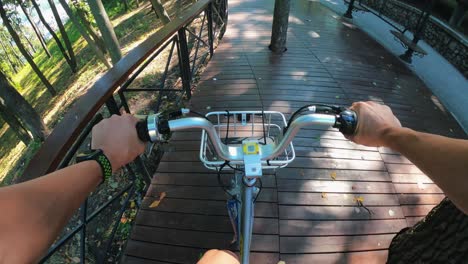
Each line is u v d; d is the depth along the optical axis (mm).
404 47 4996
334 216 1893
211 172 2172
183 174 2172
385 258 1688
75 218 2805
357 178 2176
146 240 1765
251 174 764
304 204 1959
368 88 3562
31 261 358
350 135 681
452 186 407
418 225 1324
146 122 660
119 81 1612
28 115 6254
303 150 2395
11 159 9328
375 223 1867
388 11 6738
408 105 3371
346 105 3139
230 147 847
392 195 2066
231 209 1119
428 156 452
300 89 3348
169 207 1946
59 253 2500
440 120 3207
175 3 11430
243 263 952
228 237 1764
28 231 366
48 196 405
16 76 18750
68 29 18328
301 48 4500
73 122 1197
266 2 7152
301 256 1681
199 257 1678
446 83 4090
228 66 3828
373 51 4688
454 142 449
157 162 2801
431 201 2041
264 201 1967
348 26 5785
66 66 12773
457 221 1044
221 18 4805
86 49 12891
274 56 4160
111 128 608
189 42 5402
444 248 1115
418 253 1288
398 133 552
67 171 464
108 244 1767
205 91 3252
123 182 2785
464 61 4453
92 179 490
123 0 14102
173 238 1771
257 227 1814
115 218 2506
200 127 741
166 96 3789
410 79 3980
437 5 6336
